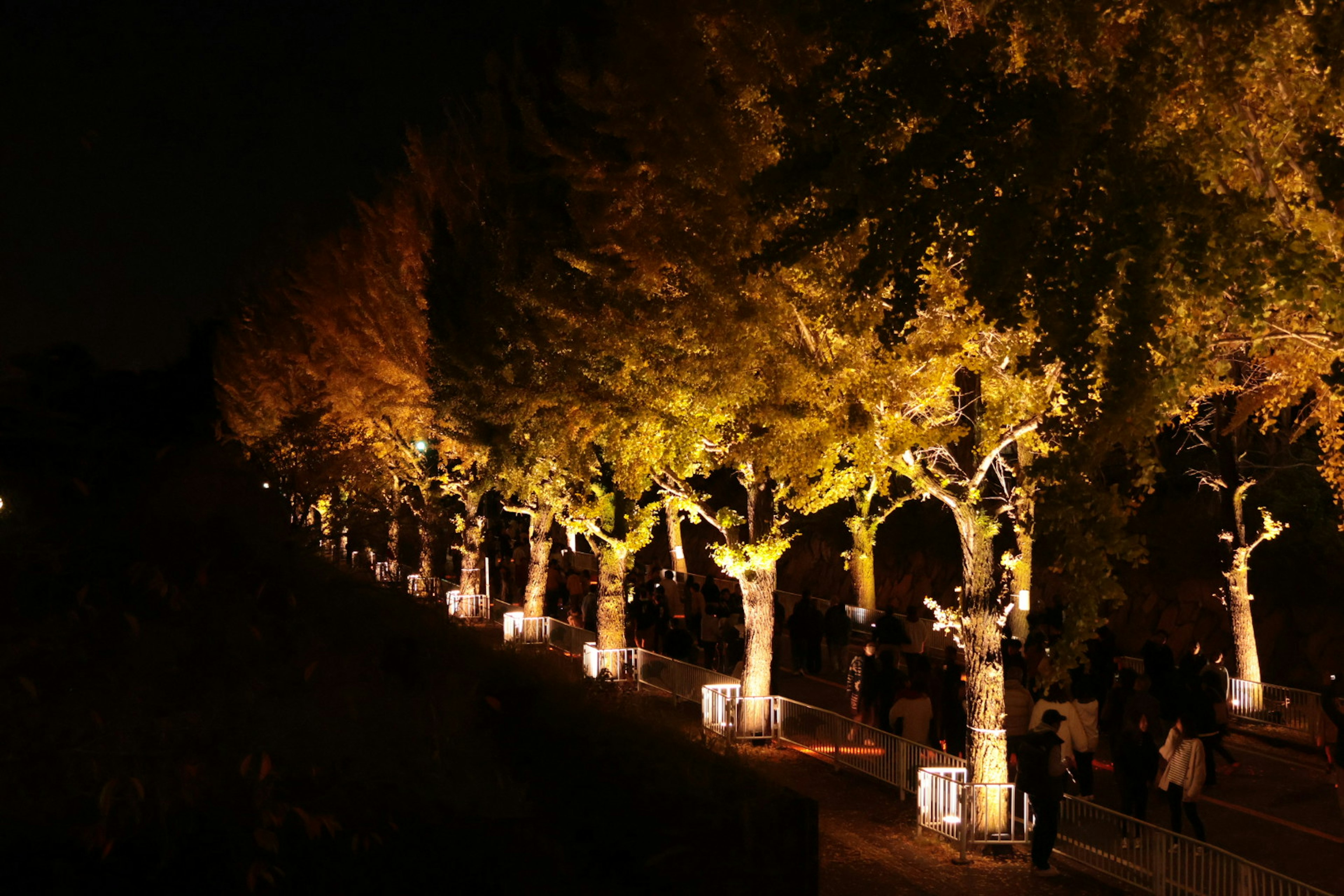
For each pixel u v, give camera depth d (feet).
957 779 40.27
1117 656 66.90
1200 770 37.09
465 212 68.49
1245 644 61.72
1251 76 23.77
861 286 25.67
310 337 96.22
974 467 41.39
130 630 15.61
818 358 37.78
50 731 13.24
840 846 38.32
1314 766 51.08
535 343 55.47
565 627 80.53
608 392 49.62
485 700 17.98
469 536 99.04
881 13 24.53
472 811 14.07
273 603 18.33
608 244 43.96
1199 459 84.38
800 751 53.62
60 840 11.99
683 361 42.32
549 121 57.00
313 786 13.62
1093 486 23.81
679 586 104.47
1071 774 41.24
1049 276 23.25
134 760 13.17
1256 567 74.74
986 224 23.54
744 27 34.35
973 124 23.82
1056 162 22.58
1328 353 33.76
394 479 92.53
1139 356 22.82
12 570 16.53
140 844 12.15
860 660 52.54
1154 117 23.45
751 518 55.83
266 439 78.13
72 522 18.08
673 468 52.26
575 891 13.85
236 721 14.26
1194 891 31.35
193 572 18.11
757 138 35.09
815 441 38.68
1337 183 21.85
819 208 27.66
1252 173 25.77
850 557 93.40
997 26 24.21
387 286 81.25
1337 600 69.15
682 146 36.01
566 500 70.74
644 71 36.65
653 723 17.79
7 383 22.24
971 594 40.63
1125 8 23.80
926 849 38.19
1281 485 76.18
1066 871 36.01
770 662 56.13
